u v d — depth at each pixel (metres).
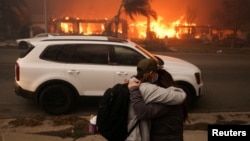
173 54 27.89
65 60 8.24
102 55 8.30
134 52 8.31
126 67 8.23
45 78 8.08
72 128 7.18
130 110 3.41
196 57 24.17
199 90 8.62
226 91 11.29
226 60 21.50
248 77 14.18
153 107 3.32
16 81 8.24
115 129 3.39
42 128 7.22
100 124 3.44
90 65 8.21
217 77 13.99
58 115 8.23
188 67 8.60
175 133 3.43
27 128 7.23
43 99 8.12
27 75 8.07
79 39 8.52
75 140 6.50
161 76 3.55
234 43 42.84
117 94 3.42
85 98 8.24
